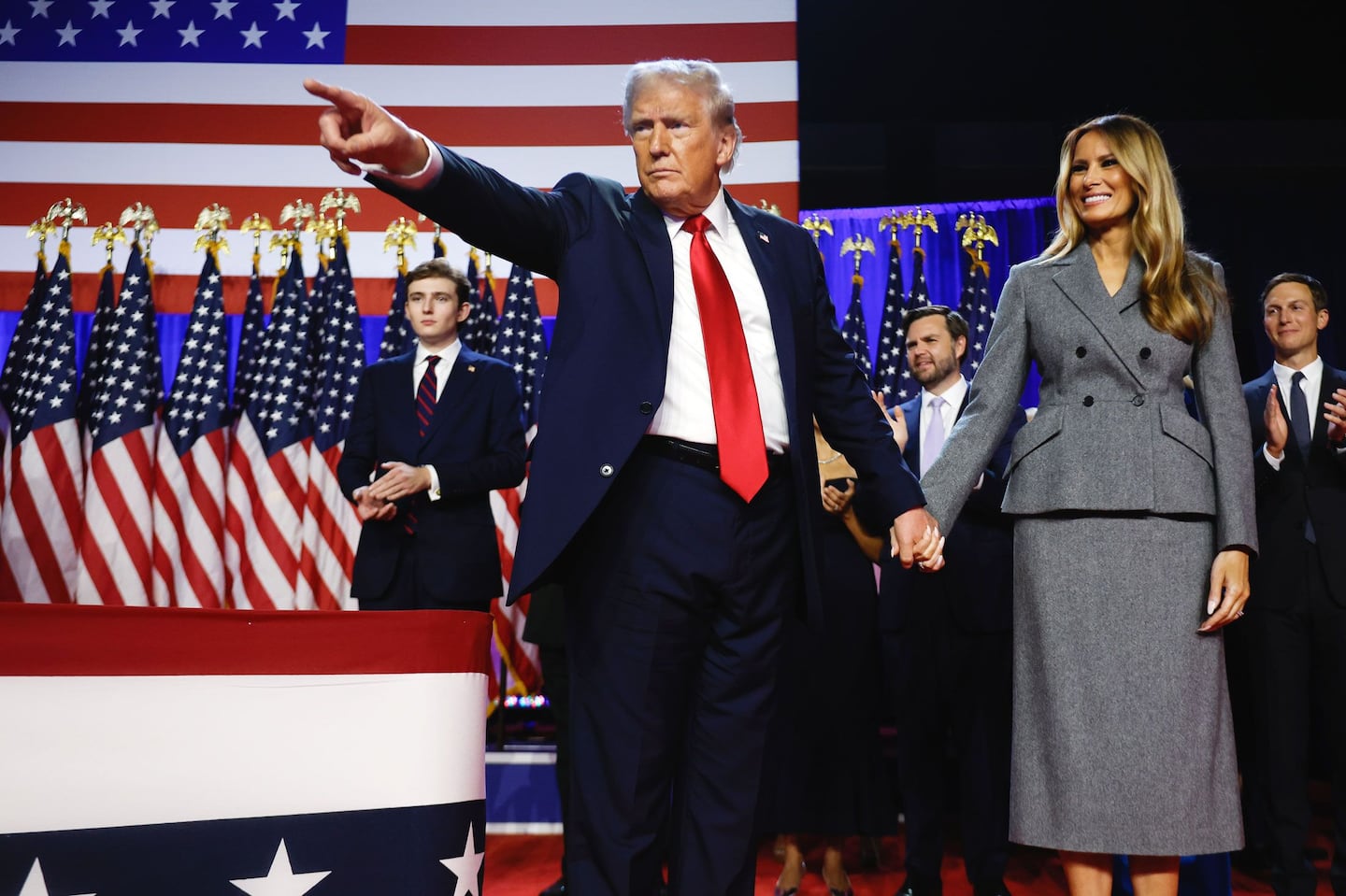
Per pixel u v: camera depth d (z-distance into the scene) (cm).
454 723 162
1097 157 244
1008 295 257
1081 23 761
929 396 389
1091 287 242
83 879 135
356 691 154
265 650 149
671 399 184
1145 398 234
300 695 151
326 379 501
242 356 511
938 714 355
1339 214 809
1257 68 775
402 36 536
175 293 522
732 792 185
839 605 361
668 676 181
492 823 469
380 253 525
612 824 178
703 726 187
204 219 511
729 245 199
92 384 513
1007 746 346
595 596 183
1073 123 812
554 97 532
